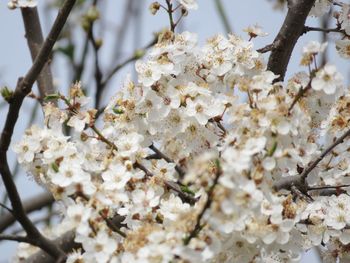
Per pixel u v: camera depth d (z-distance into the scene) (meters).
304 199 4.42
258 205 3.52
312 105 4.21
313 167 4.42
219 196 3.20
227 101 4.31
